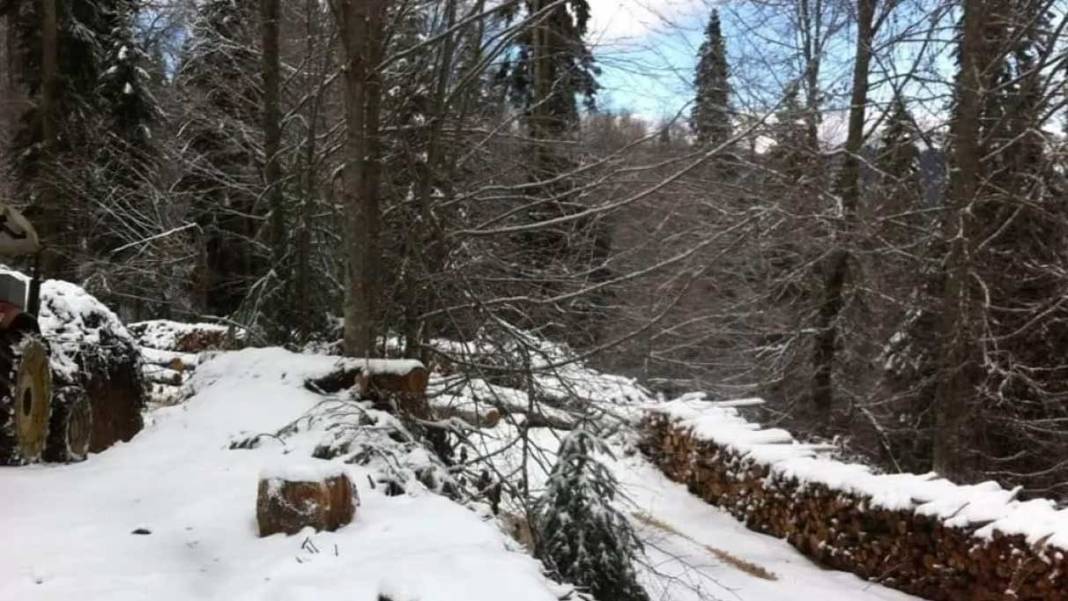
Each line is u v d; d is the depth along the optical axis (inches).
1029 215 508.7
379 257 322.0
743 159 467.2
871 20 518.9
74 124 727.1
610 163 356.8
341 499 167.3
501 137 377.4
